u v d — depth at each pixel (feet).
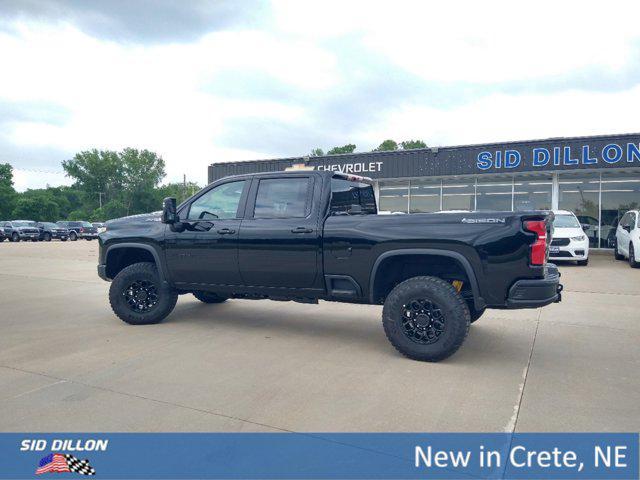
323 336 19.03
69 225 127.65
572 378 14.01
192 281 19.84
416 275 16.98
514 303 14.55
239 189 19.11
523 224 14.52
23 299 27.73
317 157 79.10
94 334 19.03
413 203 73.77
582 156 61.00
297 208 17.81
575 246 46.06
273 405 11.76
